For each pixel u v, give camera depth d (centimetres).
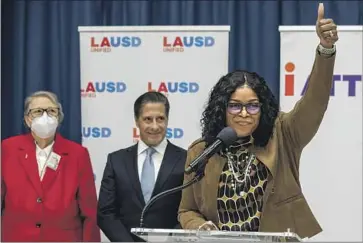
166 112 367
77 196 359
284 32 409
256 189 235
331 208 403
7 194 355
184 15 449
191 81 415
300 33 408
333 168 404
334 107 404
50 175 355
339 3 442
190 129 414
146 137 363
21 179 354
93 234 355
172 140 414
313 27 406
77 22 457
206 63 414
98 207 355
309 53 407
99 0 457
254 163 237
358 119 404
